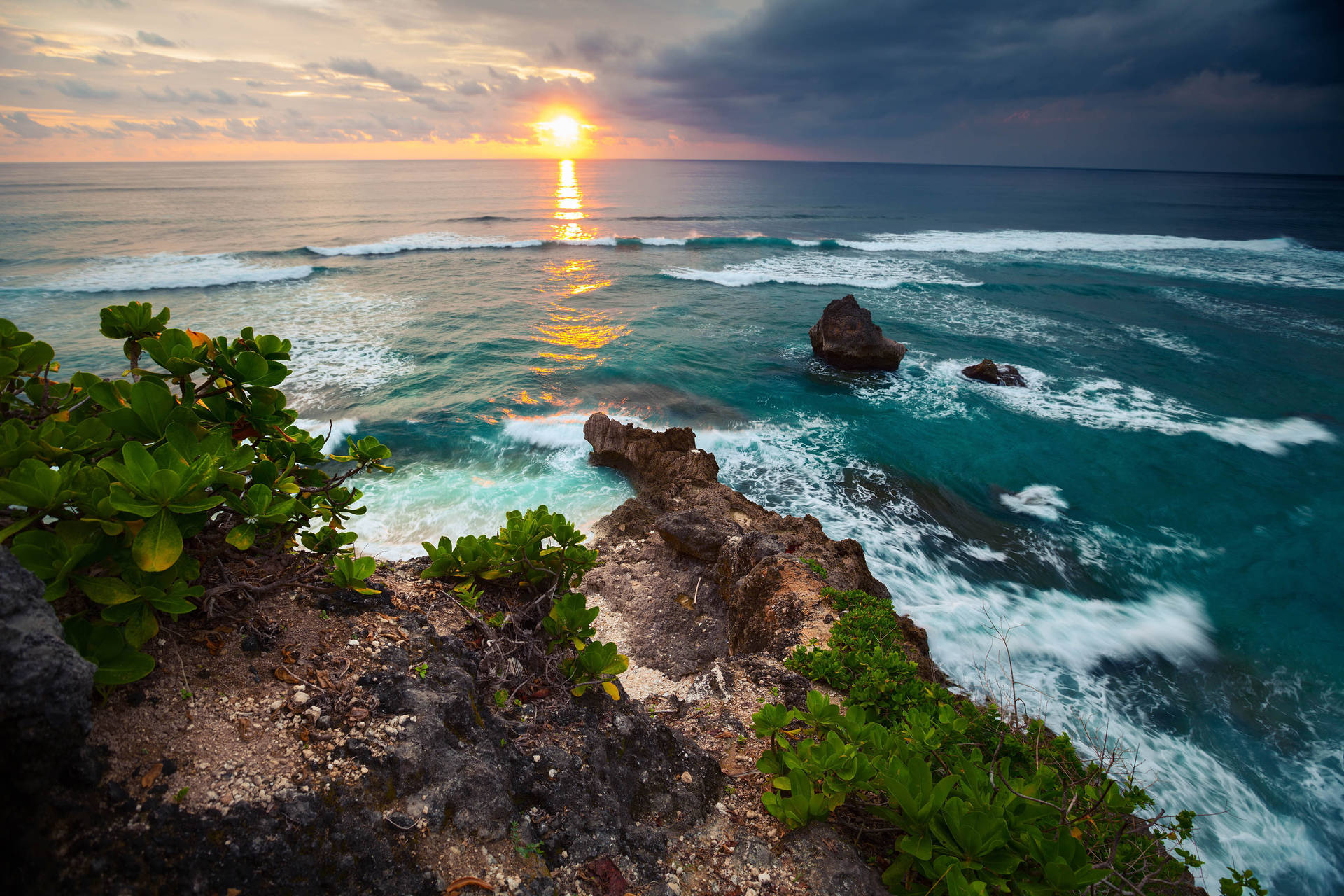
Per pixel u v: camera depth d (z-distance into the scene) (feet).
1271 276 126.00
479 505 42.32
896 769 10.69
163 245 136.36
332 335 78.54
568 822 9.17
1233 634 34.30
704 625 29.43
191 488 7.04
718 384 67.15
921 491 47.83
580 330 84.23
